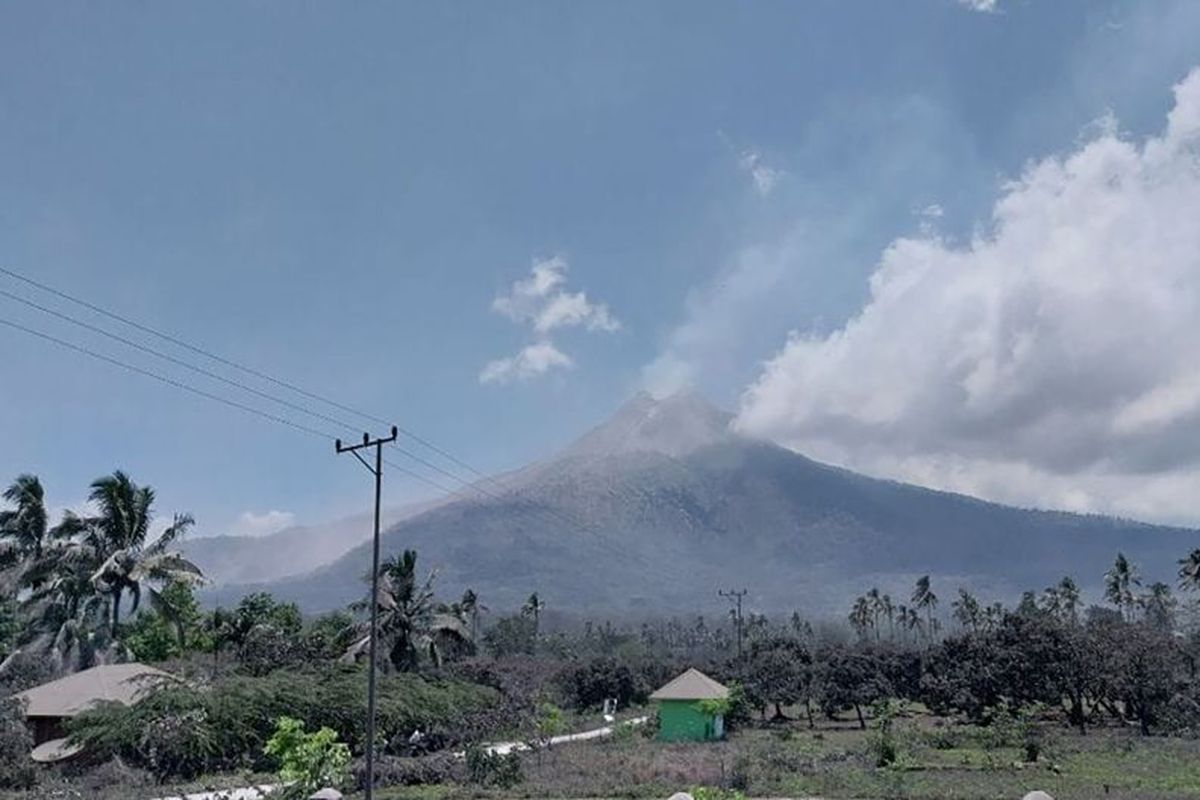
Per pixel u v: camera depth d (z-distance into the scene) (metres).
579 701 83.81
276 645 56.81
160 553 57.78
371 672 30.61
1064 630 61.78
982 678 62.25
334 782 30.08
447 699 53.28
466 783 39.94
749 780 38.41
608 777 40.38
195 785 37.62
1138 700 57.81
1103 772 39.84
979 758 45.06
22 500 59.31
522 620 120.94
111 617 56.59
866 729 67.56
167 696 40.38
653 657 102.38
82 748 40.19
